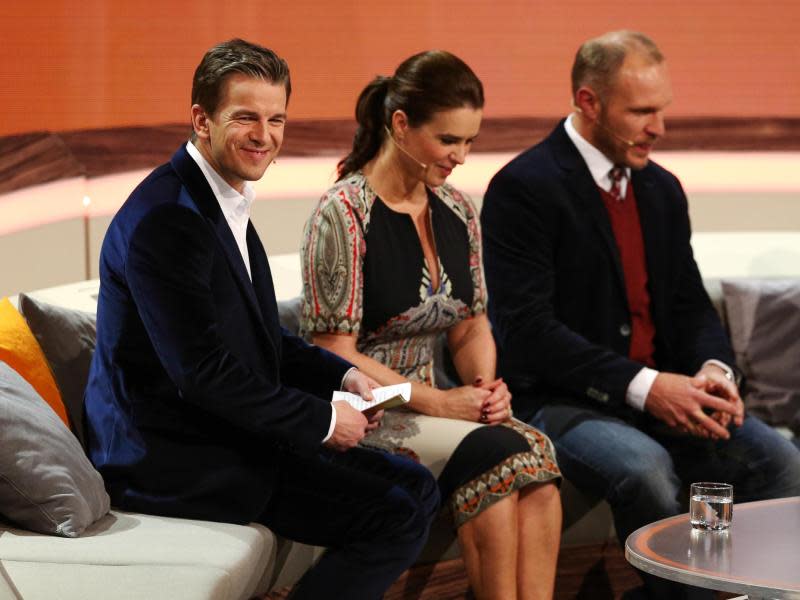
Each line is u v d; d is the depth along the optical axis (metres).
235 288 8.34
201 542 7.74
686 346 11.95
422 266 10.20
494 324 11.59
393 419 10.05
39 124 12.16
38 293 10.38
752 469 11.16
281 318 10.94
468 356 10.71
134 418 8.30
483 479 9.49
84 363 9.52
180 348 7.93
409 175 10.13
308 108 13.64
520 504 9.71
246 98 8.19
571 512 10.84
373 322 10.10
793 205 15.30
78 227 12.48
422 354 10.50
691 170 15.08
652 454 10.46
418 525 8.72
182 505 8.20
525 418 11.35
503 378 11.63
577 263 11.47
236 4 13.20
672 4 14.80
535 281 11.38
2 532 7.70
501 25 14.29
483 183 14.41
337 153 13.82
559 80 14.55
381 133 10.20
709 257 13.67
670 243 11.93
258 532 8.27
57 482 7.66
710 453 11.37
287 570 9.19
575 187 11.50
